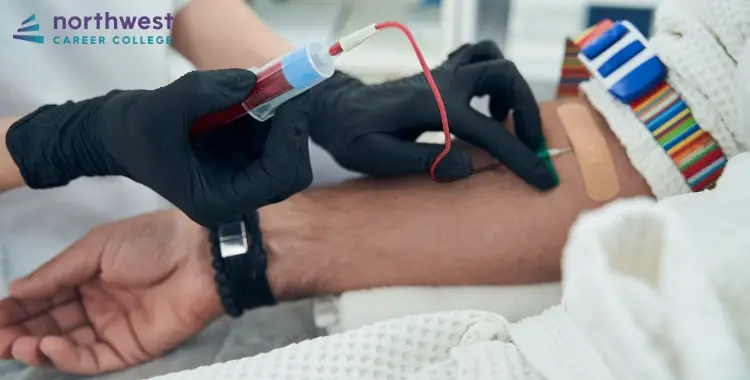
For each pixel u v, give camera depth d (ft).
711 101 1.89
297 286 2.09
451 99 2.04
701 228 1.37
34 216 2.38
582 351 1.33
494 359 1.42
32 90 2.29
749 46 1.70
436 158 2.03
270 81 1.61
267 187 1.71
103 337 2.06
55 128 1.78
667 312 1.25
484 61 2.18
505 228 2.05
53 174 1.84
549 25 4.12
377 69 4.28
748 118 1.65
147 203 2.57
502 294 2.06
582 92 2.30
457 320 1.61
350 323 2.02
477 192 2.12
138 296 2.10
